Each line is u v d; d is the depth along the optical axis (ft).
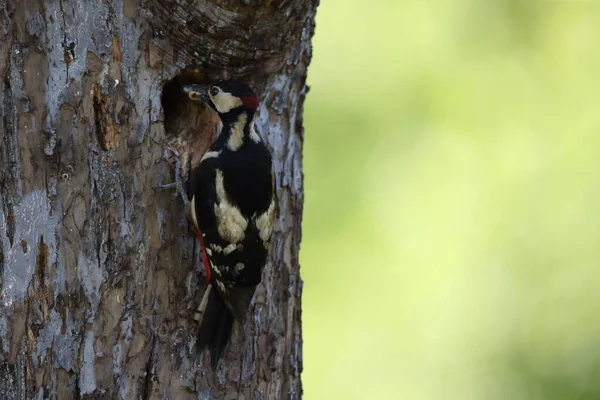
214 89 34.65
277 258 35.68
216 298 33.22
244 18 32.76
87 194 31.04
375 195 55.52
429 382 53.62
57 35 30.78
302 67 37.09
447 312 54.03
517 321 53.83
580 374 52.70
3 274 30.17
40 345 30.30
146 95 32.42
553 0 58.13
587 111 56.54
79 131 30.96
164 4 32.14
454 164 55.72
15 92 30.32
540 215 55.06
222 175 33.53
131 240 31.83
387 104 56.59
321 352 54.44
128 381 31.60
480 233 54.44
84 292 30.89
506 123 56.08
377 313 54.29
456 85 57.11
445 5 57.72
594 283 53.72
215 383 33.37
